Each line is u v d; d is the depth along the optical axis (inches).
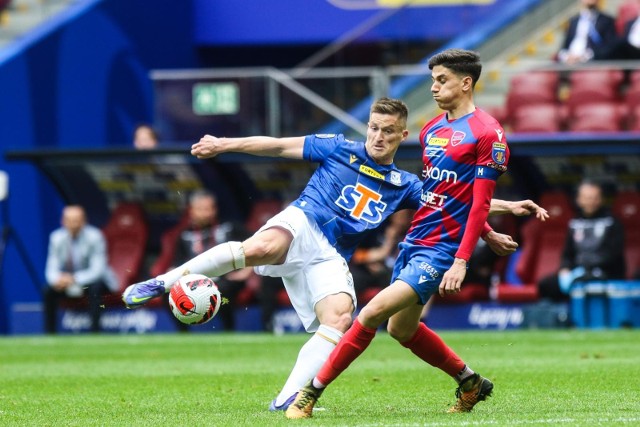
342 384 1217.4
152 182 2460.6
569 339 1898.4
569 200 2361.0
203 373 1406.3
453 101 905.5
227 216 2481.5
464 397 933.2
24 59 2667.3
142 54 2918.3
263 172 2379.4
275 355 1706.4
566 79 2455.7
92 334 2415.1
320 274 952.3
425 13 2620.6
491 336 2009.1
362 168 972.6
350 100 2427.4
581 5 2696.9
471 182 893.2
